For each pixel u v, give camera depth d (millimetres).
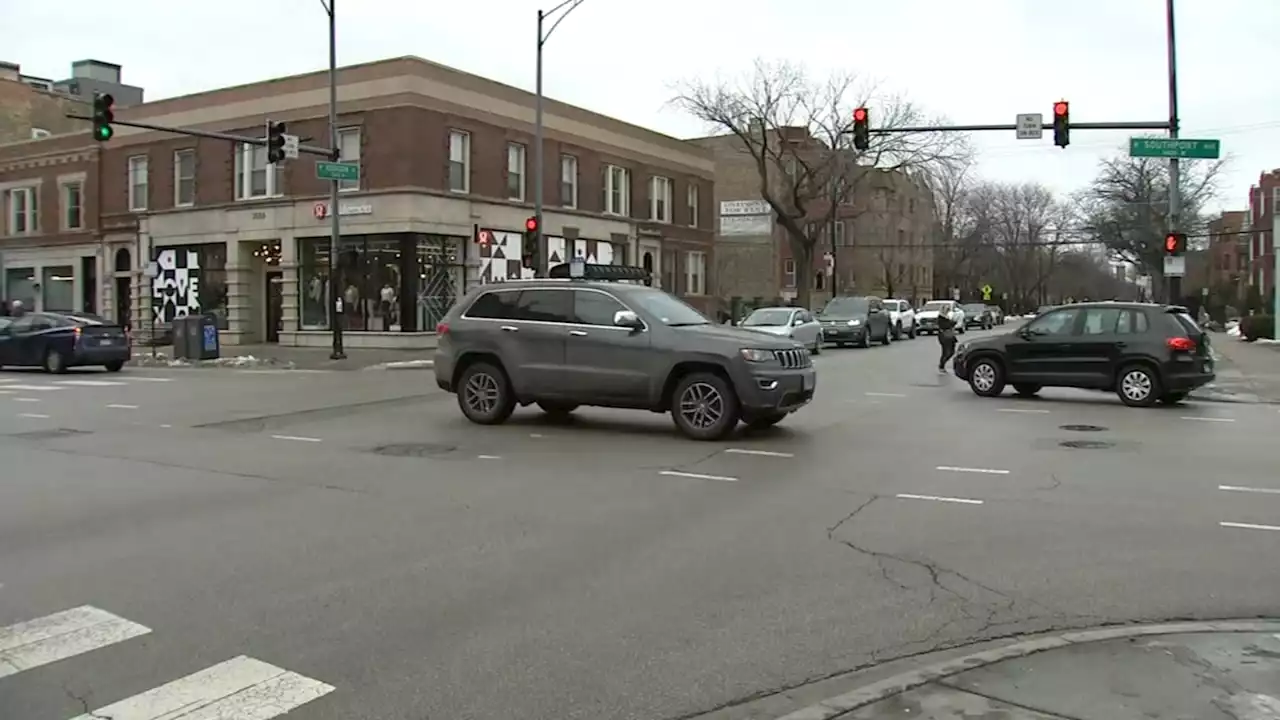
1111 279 132875
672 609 5551
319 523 7645
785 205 58594
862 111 22938
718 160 68875
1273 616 5379
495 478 9484
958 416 14227
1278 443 11594
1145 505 8164
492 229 34469
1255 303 55594
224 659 4840
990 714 4043
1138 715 4008
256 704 4312
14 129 49969
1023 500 8375
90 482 9367
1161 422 13641
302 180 33688
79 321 24797
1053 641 4906
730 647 4965
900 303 44438
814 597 5758
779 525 7516
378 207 31859
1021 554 6660
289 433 12680
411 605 5645
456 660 4812
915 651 4902
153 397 17469
